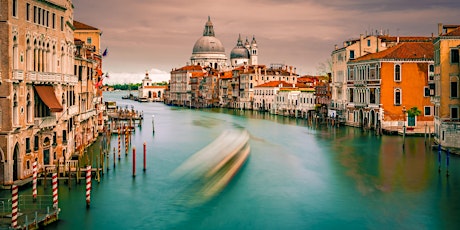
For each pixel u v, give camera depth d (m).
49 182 39.75
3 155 35.94
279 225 31.50
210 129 93.31
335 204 35.78
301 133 80.31
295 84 140.50
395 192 38.84
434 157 52.81
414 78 74.94
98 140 68.50
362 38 89.25
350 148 61.41
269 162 52.47
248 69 166.25
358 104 83.12
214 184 41.53
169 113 150.50
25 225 28.48
